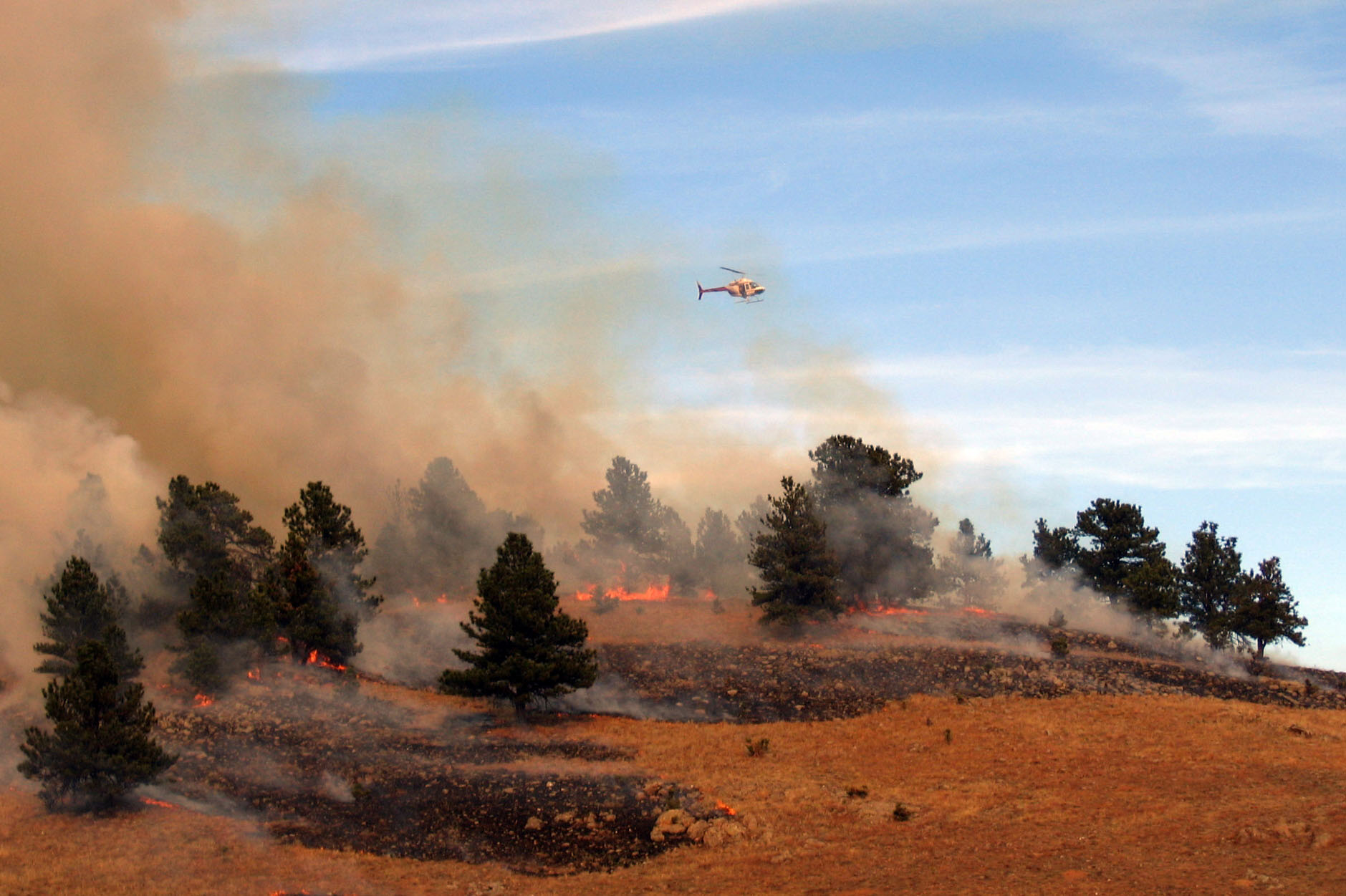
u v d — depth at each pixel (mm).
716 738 58938
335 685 64688
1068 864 38969
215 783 49969
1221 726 60281
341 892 38438
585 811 47219
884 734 60188
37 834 43062
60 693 46344
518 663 59375
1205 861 38312
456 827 45531
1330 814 42562
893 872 39375
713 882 39281
